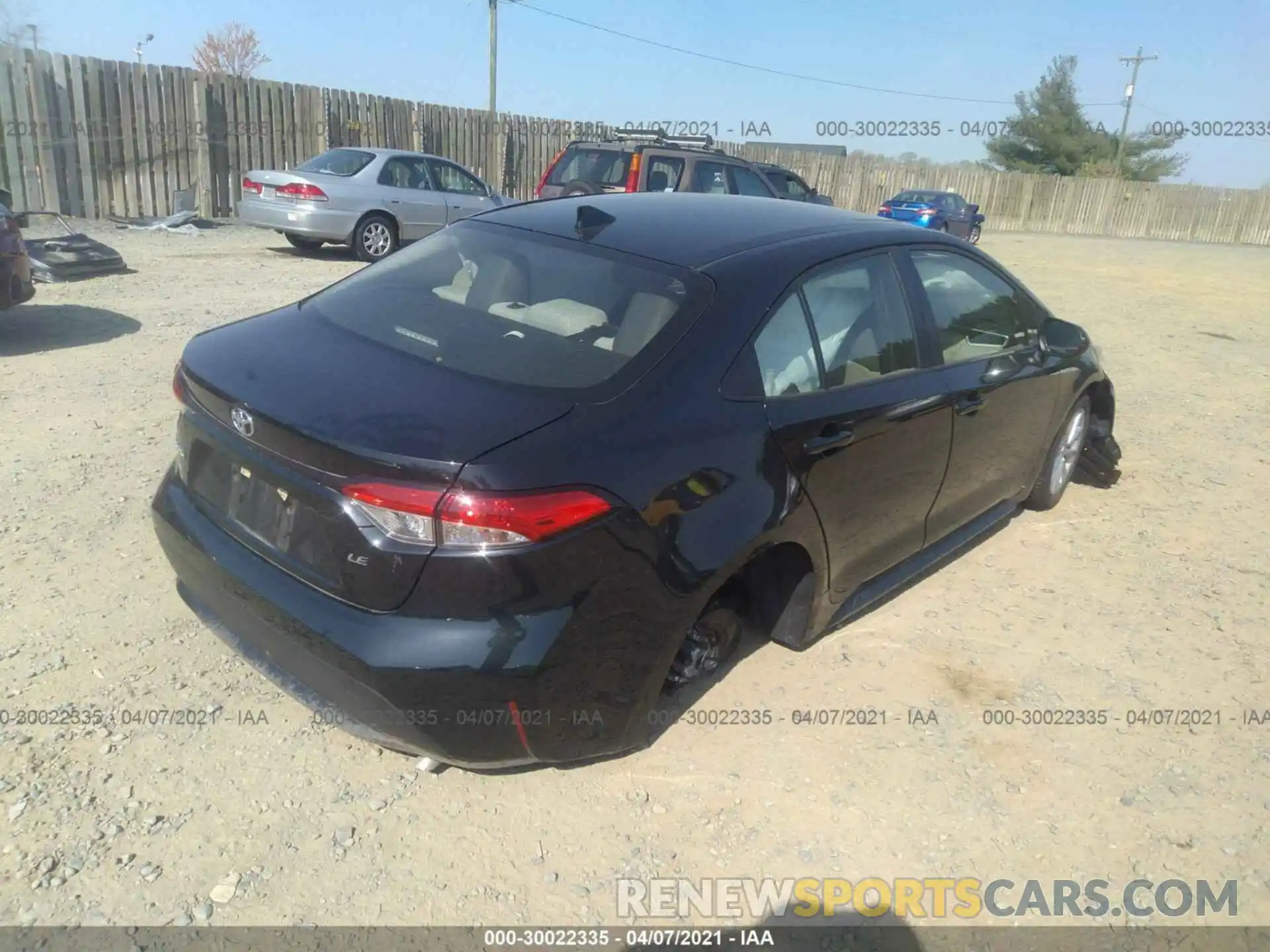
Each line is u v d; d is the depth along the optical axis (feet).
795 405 10.43
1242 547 16.96
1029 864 9.41
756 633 12.80
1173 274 66.69
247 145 51.78
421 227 43.75
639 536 8.67
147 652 11.32
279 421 8.61
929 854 9.43
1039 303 16.05
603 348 9.66
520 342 9.84
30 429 17.65
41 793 9.15
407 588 8.14
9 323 25.31
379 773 9.86
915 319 12.60
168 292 31.09
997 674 12.47
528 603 8.17
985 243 88.38
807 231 12.05
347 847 8.92
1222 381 29.71
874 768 10.50
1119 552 16.43
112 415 18.71
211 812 9.16
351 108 57.00
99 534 13.87
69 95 44.27
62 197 45.16
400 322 10.43
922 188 105.81
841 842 9.48
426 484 7.95
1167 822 10.08
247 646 9.50
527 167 71.87
